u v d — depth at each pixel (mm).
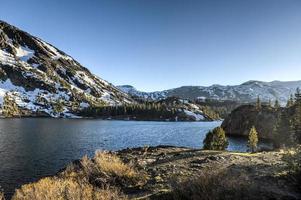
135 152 25562
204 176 9414
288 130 70562
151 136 106875
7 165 45625
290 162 11164
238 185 8922
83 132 113750
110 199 9930
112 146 74062
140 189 11875
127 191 11875
